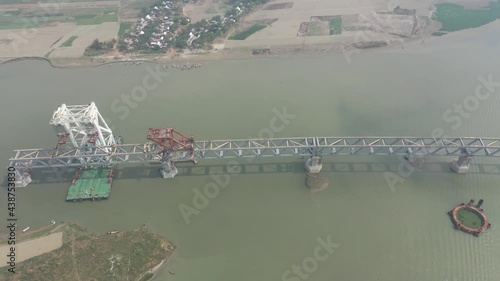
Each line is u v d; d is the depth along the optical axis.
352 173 94.06
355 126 108.75
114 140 101.50
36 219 86.62
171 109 120.06
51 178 96.88
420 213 83.62
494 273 72.38
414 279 71.81
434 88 122.81
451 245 77.12
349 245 78.00
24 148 107.00
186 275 74.50
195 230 82.56
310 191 90.00
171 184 93.81
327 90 125.00
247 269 74.81
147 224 84.25
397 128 107.19
